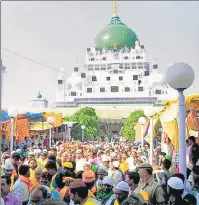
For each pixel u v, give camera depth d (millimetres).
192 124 13672
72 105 107750
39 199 6188
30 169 10250
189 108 13578
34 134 33781
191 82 8297
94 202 6184
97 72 113750
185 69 8203
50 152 15594
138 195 6387
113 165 12125
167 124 14719
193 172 8875
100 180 8852
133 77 110062
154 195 7340
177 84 8281
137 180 7762
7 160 11461
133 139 72562
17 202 7402
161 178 9234
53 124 29406
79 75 112688
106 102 107312
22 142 24703
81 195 6168
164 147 19297
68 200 7781
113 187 7867
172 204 6145
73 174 9688
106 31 117750
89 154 16328
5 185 7148
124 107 104812
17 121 24484
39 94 96812
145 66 113875
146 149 24344
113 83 110875
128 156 17078
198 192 7992
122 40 116312
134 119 73438
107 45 116562
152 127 19047
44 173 8438
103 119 102438
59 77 109500
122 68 114438
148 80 108500
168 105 15148
